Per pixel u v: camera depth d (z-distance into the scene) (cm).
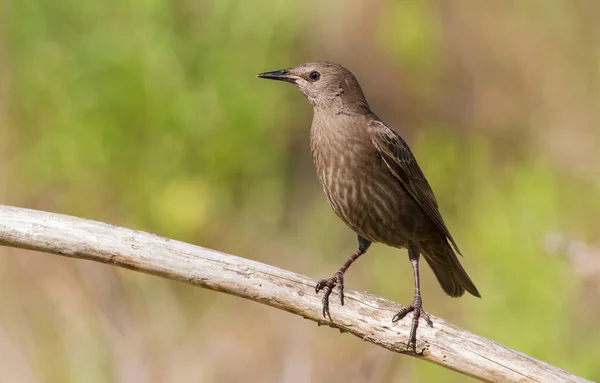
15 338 1166
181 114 1355
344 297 820
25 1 1358
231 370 1203
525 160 1455
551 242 1132
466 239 1373
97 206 1344
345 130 968
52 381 1112
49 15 1362
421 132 1532
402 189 973
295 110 1469
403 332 808
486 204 1346
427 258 1041
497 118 1546
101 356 1117
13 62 1359
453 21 1581
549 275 1177
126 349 1128
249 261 809
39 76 1352
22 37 1362
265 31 1405
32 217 791
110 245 788
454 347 796
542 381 767
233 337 1239
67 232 787
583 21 1509
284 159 1448
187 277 795
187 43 1377
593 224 1316
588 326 1156
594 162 1409
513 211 1259
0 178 1332
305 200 1451
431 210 982
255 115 1386
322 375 1191
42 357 1141
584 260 1114
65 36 1365
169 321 1212
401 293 1316
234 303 1277
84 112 1345
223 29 1391
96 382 1098
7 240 788
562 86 1502
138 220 1348
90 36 1355
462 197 1451
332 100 980
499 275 1202
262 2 1401
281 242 1384
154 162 1357
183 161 1369
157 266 790
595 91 1481
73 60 1357
